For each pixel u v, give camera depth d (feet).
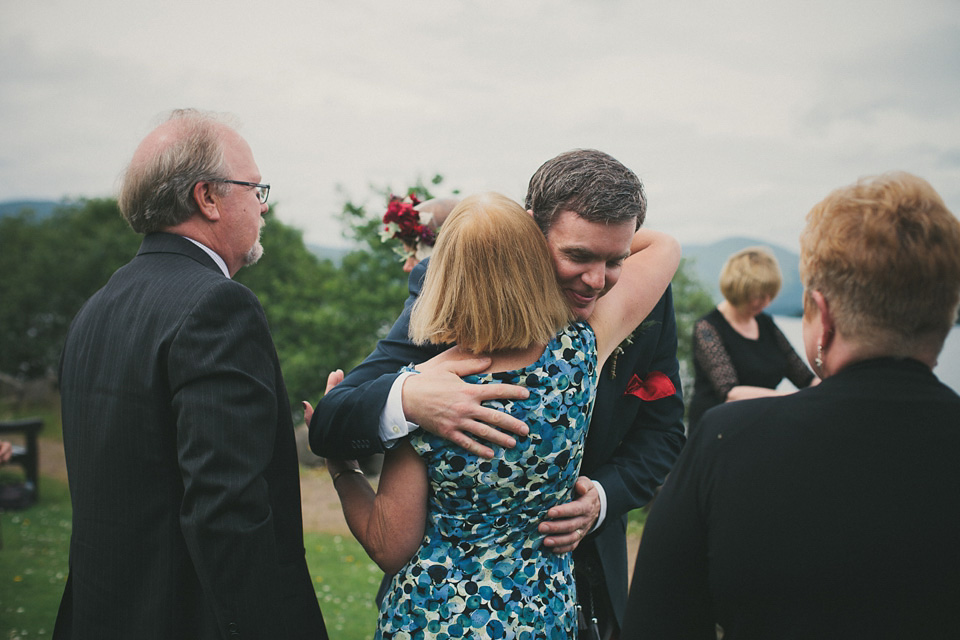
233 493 4.82
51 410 60.08
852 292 3.63
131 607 5.13
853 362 3.78
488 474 4.61
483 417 4.51
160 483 5.16
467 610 4.63
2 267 70.28
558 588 4.95
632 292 5.65
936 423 3.49
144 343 5.17
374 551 4.95
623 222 4.71
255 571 4.93
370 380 5.22
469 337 4.65
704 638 3.88
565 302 4.76
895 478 3.41
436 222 8.45
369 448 4.88
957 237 3.55
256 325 5.32
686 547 3.84
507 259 4.56
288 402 5.67
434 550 4.79
